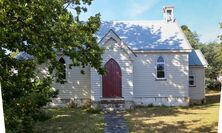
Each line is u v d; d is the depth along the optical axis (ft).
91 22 66.64
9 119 40.19
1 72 45.52
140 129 69.92
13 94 45.34
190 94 121.80
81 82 110.93
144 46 114.01
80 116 88.12
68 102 110.32
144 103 112.68
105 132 66.80
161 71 113.70
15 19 49.08
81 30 64.08
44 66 103.50
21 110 42.91
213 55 187.73
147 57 113.50
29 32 49.47
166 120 81.30
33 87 48.80
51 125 73.72
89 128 70.59
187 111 98.27
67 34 57.62
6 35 46.50
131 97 104.58
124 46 104.68
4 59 47.73
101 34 119.65
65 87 110.52
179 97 113.09
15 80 46.62
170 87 113.09
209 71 187.32
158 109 103.30
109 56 104.73
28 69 49.44
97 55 64.69
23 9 46.65
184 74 113.19
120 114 92.38
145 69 113.29
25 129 50.26
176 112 96.07
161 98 112.78
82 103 110.63
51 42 55.06
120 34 121.19
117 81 105.09
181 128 70.79
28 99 43.06
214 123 76.18
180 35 118.73
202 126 72.90
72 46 59.41
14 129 42.70
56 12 57.67
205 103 122.21
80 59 63.31
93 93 104.06
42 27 52.39
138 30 122.62
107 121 80.07
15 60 48.85
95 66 65.16
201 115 89.15
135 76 113.19
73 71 110.93
